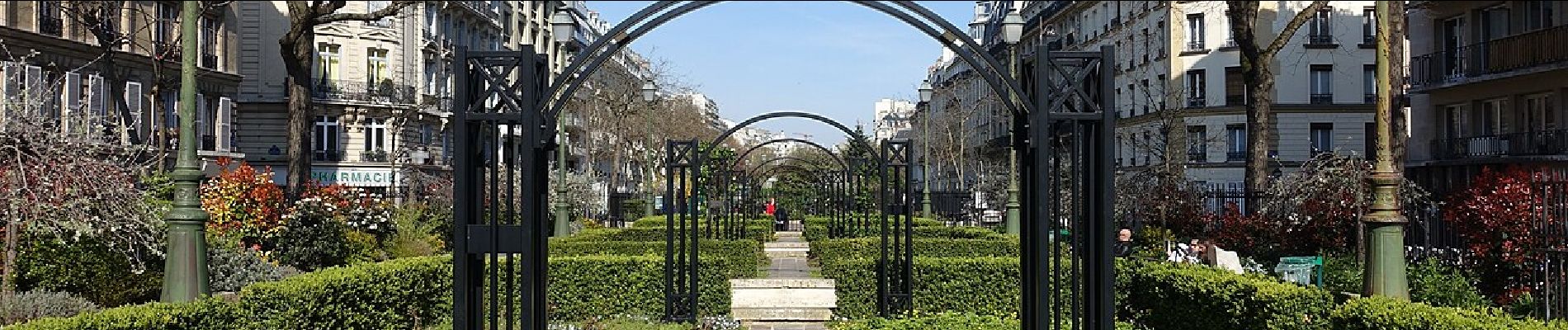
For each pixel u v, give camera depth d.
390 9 23.34
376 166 43.00
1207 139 40.25
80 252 12.17
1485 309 8.12
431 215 25.69
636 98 55.25
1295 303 8.83
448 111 49.62
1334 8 40.72
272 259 17.42
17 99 12.65
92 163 11.15
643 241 19.84
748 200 42.03
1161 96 43.69
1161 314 11.20
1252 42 21.41
